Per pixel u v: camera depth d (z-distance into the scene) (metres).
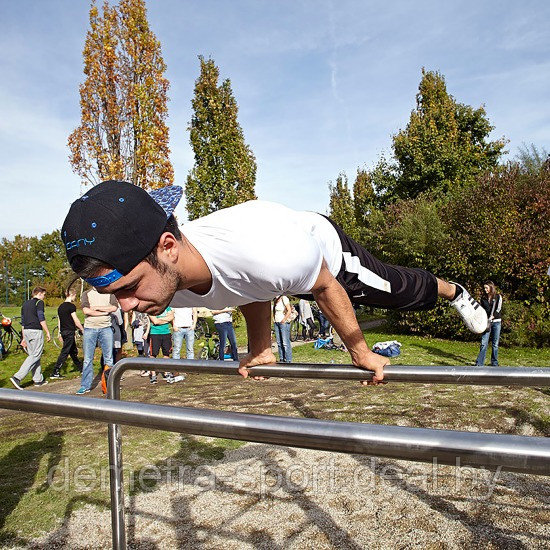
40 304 9.68
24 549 3.22
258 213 1.61
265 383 8.55
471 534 3.17
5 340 15.52
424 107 27.36
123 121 15.12
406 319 16.67
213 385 8.50
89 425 6.09
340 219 31.72
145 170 15.02
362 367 1.81
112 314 9.09
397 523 3.35
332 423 1.12
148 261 1.40
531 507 3.51
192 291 1.72
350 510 3.56
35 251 71.50
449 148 23.03
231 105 18.92
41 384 9.88
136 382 9.19
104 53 14.74
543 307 13.54
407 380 1.76
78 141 15.07
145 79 14.84
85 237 1.34
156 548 3.18
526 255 13.66
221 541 3.22
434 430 1.02
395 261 17.20
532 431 5.19
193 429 1.28
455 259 14.98
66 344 10.72
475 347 13.54
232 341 10.53
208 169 18.81
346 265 2.02
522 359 11.38
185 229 1.64
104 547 3.21
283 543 3.17
